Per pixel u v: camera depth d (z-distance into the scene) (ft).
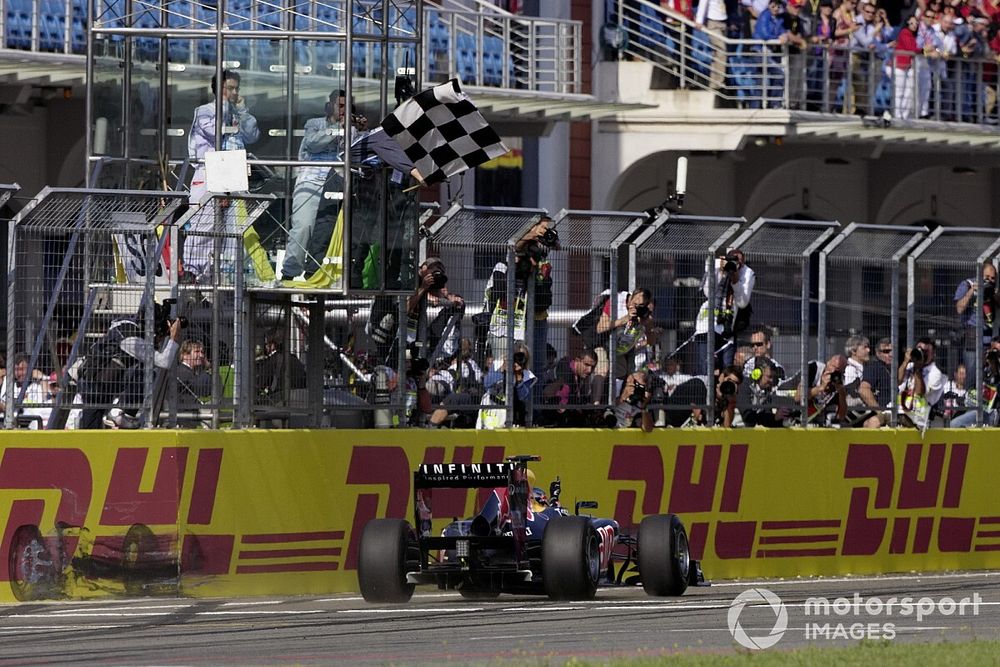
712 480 188.14
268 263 170.60
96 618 140.87
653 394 185.47
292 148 173.06
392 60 176.86
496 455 176.35
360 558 149.28
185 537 159.33
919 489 202.69
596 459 181.68
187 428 163.53
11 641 124.16
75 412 161.48
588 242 182.29
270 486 163.73
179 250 163.43
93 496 157.99
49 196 158.71
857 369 198.80
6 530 156.35
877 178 347.97
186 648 118.73
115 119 178.60
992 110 324.80
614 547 168.86
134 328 161.38
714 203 329.52
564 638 123.34
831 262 194.80
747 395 192.34
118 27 178.29
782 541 192.65
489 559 150.10
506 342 178.50
